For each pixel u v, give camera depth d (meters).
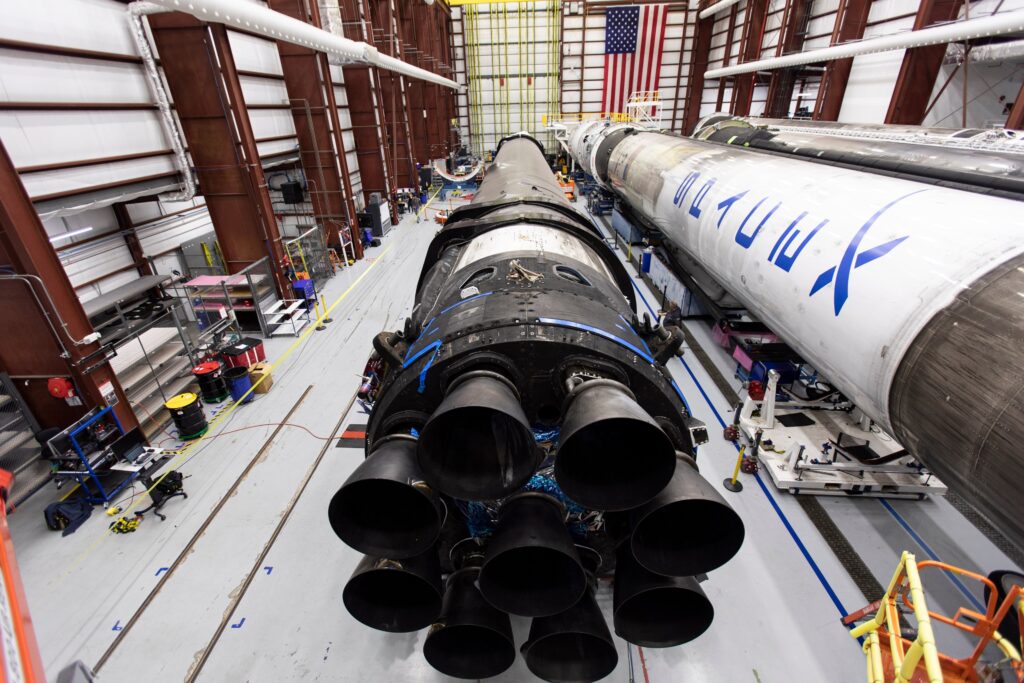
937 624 4.29
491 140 33.25
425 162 26.91
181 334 7.79
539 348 2.57
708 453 6.40
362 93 17.44
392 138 19.95
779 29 18.41
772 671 3.97
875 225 3.74
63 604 4.70
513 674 4.02
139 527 5.55
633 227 13.92
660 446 1.96
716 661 4.04
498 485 2.06
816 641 4.17
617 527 2.50
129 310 9.45
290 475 6.27
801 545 5.05
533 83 31.14
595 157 15.77
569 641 2.83
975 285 2.67
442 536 3.18
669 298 10.48
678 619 2.61
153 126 8.66
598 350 2.57
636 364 2.66
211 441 6.92
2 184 5.20
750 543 5.08
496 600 2.25
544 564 2.54
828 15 16.25
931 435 2.71
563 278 3.36
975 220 3.12
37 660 1.03
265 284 10.29
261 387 8.10
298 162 14.48
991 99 10.55
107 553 5.24
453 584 2.71
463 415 2.51
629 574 2.40
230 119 9.02
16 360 5.97
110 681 4.04
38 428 6.29
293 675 4.05
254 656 4.19
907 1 12.28
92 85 7.36
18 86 6.25
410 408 2.72
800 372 7.24
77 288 8.81
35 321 5.73
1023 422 2.10
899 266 3.25
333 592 4.73
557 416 2.77
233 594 4.73
